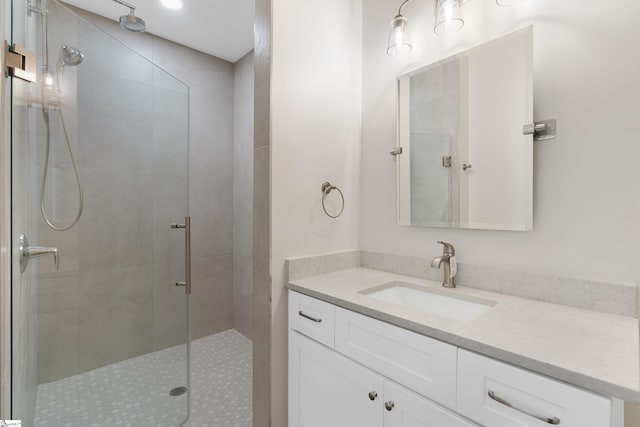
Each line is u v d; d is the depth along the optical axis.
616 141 0.93
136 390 1.71
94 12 2.08
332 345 1.12
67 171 1.55
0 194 0.65
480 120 1.22
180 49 2.48
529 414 0.65
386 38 1.58
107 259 1.71
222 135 2.75
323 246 1.53
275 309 1.35
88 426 1.49
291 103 1.39
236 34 2.34
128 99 1.79
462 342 0.76
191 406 1.72
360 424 1.02
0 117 0.63
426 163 1.40
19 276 1.01
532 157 1.08
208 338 2.64
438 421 0.81
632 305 0.90
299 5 1.42
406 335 0.89
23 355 1.13
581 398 0.59
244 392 1.86
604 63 0.95
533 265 1.10
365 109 1.68
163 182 1.93
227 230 2.80
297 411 1.30
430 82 1.39
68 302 1.59
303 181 1.44
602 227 0.95
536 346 0.71
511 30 1.15
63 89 1.49
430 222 1.38
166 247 1.91
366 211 1.68
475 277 1.23
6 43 0.76
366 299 1.08
